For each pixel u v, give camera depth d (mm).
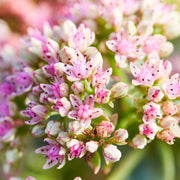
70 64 219
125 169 242
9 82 244
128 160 243
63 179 258
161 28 244
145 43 232
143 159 245
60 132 214
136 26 241
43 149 217
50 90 219
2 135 241
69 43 221
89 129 215
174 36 245
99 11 240
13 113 239
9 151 242
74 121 212
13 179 249
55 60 224
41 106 221
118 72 233
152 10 239
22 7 289
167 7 247
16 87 240
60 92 216
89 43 224
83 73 216
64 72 217
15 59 251
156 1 247
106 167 226
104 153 213
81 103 215
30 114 222
